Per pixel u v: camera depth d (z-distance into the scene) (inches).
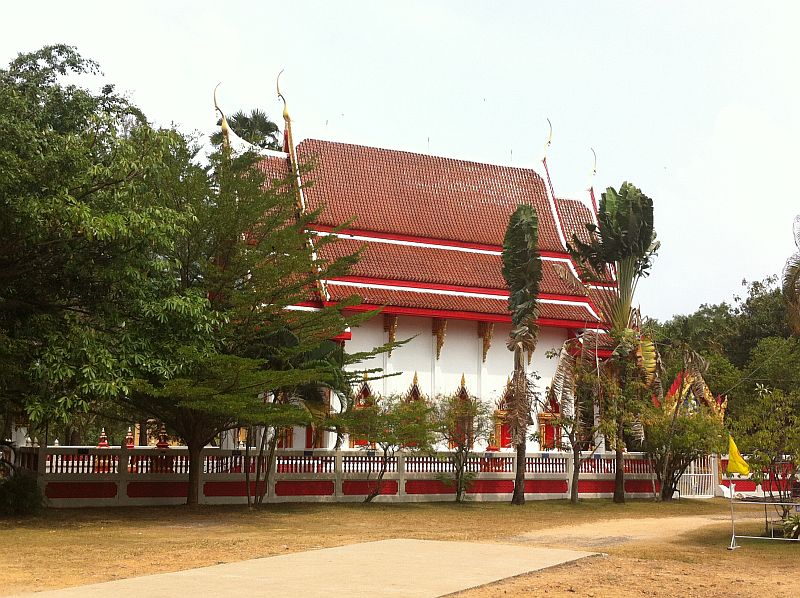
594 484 1316.4
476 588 442.3
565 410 1320.1
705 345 2278.5
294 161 1454.2
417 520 923.4
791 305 931.3
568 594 438.9
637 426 1240.8
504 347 1486.2
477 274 1488.7
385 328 1398.9
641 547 668.7
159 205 845.2
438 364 1430.9
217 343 912.3
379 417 1096.8
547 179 1692.9
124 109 973.2
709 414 1343.5
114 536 709.3
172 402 918.4
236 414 876.0
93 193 783.1
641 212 1330.0
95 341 798.5
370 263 1413.6
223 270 964.0
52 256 805.2
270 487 1095.0
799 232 930.1
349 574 478.0
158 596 404.2
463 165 1626.5
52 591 419.8
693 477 1378.0
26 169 735.7
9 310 852.0
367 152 1544.0
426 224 1510.8
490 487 1241.4
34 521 823.1
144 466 1032.2
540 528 855.1
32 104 827.4
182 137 946.7
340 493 1143.0
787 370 1958.7
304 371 870.4
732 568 569.0
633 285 1359.5
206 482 1059.3
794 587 490.0
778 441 782.5
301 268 989.8
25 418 965.2
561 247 1619.1
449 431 1172.5
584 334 1301.7
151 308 824.9
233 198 943.0
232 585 437.7
